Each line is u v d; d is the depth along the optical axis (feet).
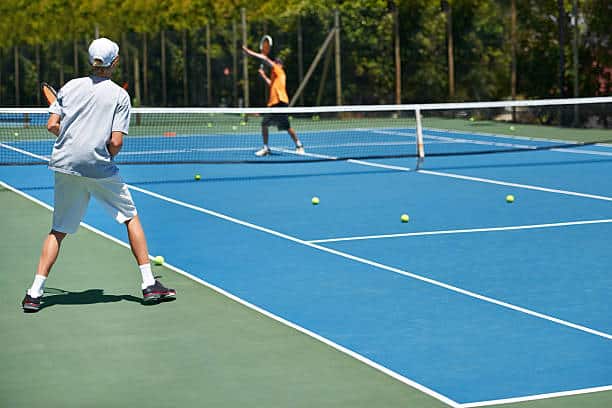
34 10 119.55
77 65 117.80
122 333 23.20
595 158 61.82
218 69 106.83
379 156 61.26
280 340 22.50
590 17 82.58
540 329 23.38
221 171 56.75
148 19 114.52
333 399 18.52
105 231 36.52
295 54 99.60
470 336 22.81
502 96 92.43
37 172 57.21
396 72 95.55
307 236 35.81
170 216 40.45
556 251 32.83
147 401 18.52
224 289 27.58
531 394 18.74
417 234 36.11
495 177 52.75
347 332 23.17
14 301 26.40
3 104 121.90
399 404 18.21
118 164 60.70
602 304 25.79
